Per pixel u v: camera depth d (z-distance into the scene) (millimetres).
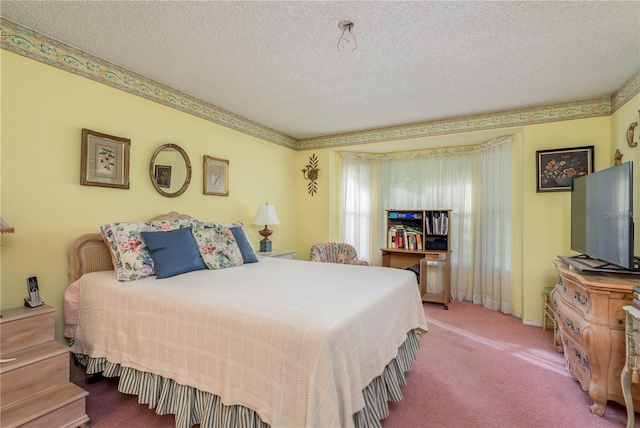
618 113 2793
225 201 3457
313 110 3434
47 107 2035
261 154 3988
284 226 4438
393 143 4109
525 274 3316
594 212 2131
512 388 2062
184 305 1566
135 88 2555
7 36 1856
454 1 1666
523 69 2438
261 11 1759
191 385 1489
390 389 1757
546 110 3213
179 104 2928
